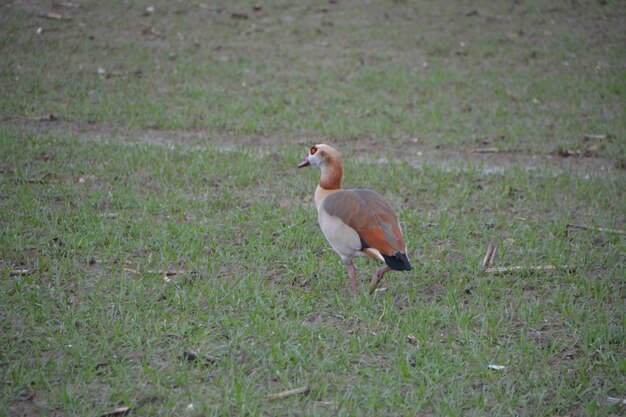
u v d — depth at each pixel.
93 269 13.02
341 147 21.06
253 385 9.69
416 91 26.39
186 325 11.02
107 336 10.75
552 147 21.50
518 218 16.31
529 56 30.81
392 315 11.63
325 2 37.19
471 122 23.47
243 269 13.33
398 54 30.72
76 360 10.02
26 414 9.00
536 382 9.98
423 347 10.72
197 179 17.66
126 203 15.83
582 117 24.02
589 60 30.36
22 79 24.62
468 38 32.94
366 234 11.49
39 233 14.21
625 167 20.11
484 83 27.33
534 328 11.59
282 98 25.03
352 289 12.27
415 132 22.53
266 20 34.28
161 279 12.60
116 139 20.17
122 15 33.25
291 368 10.22
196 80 26.41
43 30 30.23
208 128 21.98
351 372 10.20
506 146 21.50
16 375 9.55
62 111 22.16
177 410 9.13
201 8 35.19
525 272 13.45
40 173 17.38
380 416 9.20
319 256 14.09
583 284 13.03
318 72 28.05
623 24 35.03
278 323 11.34
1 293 11.73
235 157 19.33
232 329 11.05
